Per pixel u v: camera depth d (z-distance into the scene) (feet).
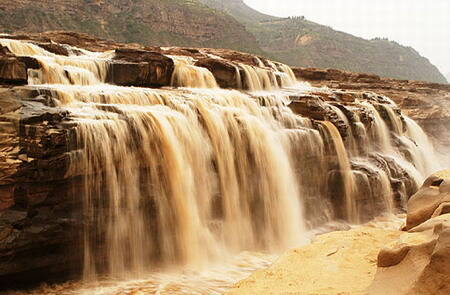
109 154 41.63
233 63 82.89
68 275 39.17
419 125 117.19
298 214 61.46
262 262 48.26
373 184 70.64
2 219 35.12
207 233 49.75
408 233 25.44
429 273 19.90
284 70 112.27
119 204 42.37
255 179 56.70
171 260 45.78
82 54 75.41
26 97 41.75
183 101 53.88
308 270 29.48
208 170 51.52
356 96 100.22
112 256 41.73
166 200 46.09
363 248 33.27
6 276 35.53
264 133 58.54
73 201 39.32
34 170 36.68
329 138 67.36
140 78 64.59
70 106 44.50
